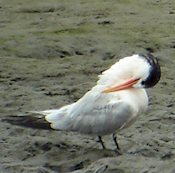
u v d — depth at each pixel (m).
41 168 11.02
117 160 10.86
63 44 18.81
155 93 15.01
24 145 12.05
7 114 13.74
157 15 21.97
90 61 17.62
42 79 16.27
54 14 22.38
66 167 11.22
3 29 20.42
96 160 11.22
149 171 10.46
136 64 11.15
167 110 13.89
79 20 21.44
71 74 16.61
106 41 19.19
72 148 11.88
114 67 11.33
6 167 11.09
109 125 11.21
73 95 15.05
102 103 11.23
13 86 15.66
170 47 18.78
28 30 20.22
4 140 12.31
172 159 11.12
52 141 12.16
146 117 13.45
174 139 12.36
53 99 14.73
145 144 11.99
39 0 24.03
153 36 19.67
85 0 23.92
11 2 23.94
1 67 17.08
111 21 21.17
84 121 11.35
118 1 23.62
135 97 11.12
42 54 18.25
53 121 11.54
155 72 11.09
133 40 19.33
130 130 12.74
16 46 18.70
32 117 11.70
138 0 23.73
